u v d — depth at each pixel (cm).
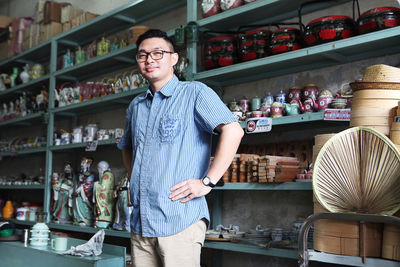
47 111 422
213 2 273
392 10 198
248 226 283
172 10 355
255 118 238
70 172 380
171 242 152
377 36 198
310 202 253
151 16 364
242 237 254
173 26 353
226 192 299
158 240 153
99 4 429
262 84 284
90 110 414
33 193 482
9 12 575
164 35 168
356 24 213
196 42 281
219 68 262
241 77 288
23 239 341
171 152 157
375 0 238
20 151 444
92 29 396
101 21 374
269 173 228
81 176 357
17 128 535
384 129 163
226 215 297
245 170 248
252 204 283
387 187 148
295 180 229
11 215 445
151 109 167
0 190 519
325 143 162
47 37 436
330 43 214
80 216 347
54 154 457
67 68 400
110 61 372
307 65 257
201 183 151
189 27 278
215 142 285
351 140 157
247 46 250
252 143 287
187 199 152
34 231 320
